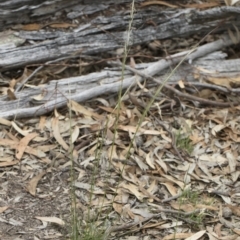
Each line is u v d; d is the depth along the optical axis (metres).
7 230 6.82
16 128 8.27
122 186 7.52
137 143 8.14
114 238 6.79
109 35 9.38
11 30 9.21
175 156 8.09
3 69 9.01
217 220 7.14
